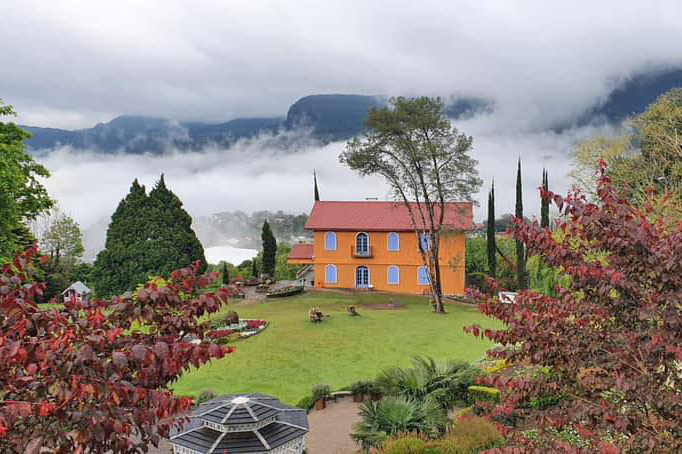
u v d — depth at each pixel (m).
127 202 51.62
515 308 7.70
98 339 5.16
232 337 32.59
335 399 23.19
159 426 6.21
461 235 53.97
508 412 8.02
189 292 6.63
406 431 16.02
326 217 58.22
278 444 13.50
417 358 22.30
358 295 51.78
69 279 62.53
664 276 6.49
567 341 7.14
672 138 41.38
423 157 43.38
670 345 6.28
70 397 4.78
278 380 25.58
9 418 4.57
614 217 7.12
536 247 7.63
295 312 42.59
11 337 5.45
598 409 6.81
